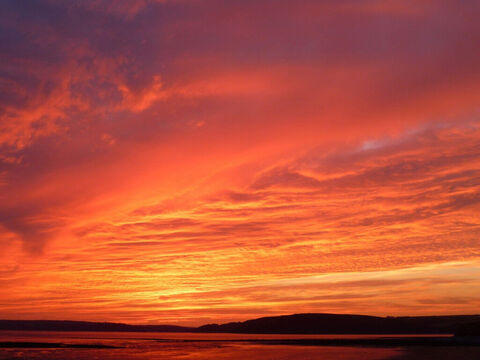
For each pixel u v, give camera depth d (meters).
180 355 76.25
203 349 93.88
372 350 84.19
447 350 81.38
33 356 72.25
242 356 73.56
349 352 79.19
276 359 66.50
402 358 63.41
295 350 87.88
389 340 130.88
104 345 109.44
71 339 155.88
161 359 67.88
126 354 78.50
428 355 68.75
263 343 121.69
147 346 106.88
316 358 67.00
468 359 60.75
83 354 77.75
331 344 110.62
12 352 80.69
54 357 70.38
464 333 153.50
